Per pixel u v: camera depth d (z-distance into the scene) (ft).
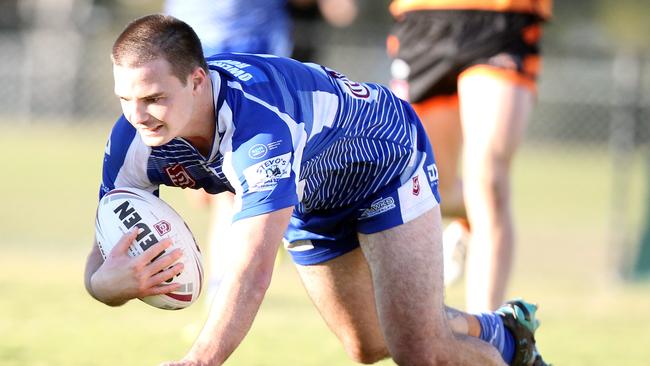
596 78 213.05
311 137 39.34
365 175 42.55
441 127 68.08
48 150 197.47
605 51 206.28
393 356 43.21
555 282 102.58
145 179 40.73
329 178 42.09
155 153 39.11
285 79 38.99
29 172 166.91
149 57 35.01
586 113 223.51
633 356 64.90
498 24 64.64
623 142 116.88
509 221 60.34
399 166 42.86
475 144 61.72
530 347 47.67
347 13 104.12
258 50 81.35
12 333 63.98
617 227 114.21
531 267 111.24
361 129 41.68
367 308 47.21
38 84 225.76
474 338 44.14
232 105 36.60
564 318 80.38
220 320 35.01
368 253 43.65
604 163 225.76
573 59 211.41
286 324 71.92
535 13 65.16
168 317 73.82
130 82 35.19
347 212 43.70
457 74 65.62
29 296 78.95
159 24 35.58
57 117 226.99
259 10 80.84
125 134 39.75
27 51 224.74
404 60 68.85
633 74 124.57
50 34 224.33
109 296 39.01
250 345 63.57
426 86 67.46
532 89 64.39
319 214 44.73
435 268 42.83
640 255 106.01
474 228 60.49
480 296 59.16
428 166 44.21
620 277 105.50
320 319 74.79
